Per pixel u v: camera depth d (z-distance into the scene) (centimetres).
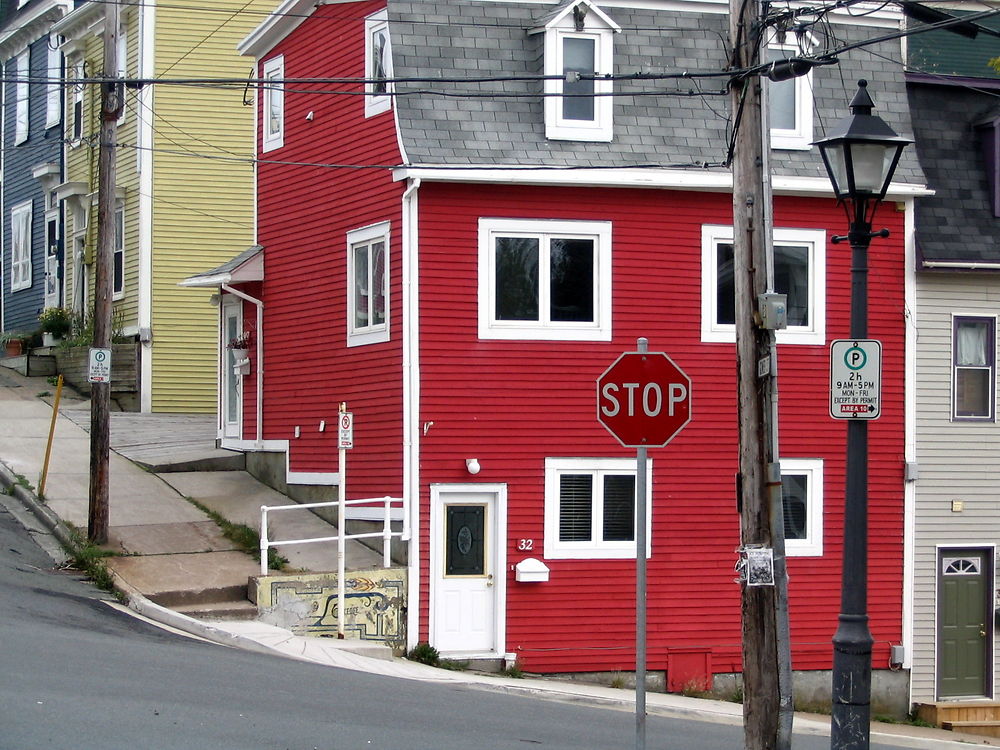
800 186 2231
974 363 2370
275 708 1384
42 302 4222
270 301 2530
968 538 2333
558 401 2148
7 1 4644
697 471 2192
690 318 2206
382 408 2178
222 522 2323
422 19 2192
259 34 2542
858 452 1355
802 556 2233
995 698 2339
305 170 2430
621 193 2188
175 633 1797
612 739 1497
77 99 3984
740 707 2008
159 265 3488
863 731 1328
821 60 1441
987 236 2398
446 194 2127
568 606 2133
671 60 2270
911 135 2356
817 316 2262
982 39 2905
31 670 1412
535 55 2209
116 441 2902
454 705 1595
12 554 2105
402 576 2069
